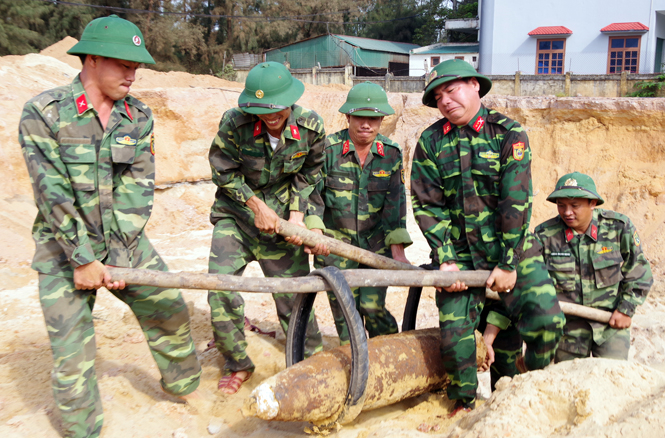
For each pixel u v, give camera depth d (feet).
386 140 14.60
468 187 11.28
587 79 57.62
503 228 10.89
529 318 11.07
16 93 30.25
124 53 9.33
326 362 10.18
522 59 78.18
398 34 155.84
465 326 11.26
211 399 12.53
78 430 9.87
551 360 11.37
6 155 27.45
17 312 17.44
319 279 10.30
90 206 9.87
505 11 77.82
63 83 35.58
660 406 7.56
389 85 64.49
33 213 26.53
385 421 10.76
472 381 11.27
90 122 9.68
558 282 13.34
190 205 34.37
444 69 10.95
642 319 19.85
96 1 102.47
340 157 14.57
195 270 23.70
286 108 11.66
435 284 10.88
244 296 20.80
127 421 10.95
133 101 10.37
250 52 123.34
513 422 8.24
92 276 9.34
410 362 11.16
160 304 10.61
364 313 13.98
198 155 35.55
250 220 13.01
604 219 13.00
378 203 14.71
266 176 13.01
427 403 11.92
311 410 9.65
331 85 60.49
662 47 76.23
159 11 107.86
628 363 9.02
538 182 34.06
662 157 31.58
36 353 14.05
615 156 32.73
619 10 73.36
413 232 32.30
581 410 8.09
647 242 27.12
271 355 15.42
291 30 126.62
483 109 11.32
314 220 13.76
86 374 9.88
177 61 110.52
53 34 97.30
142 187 10.49
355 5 139.33
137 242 10.66
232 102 37.09
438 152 11.51
